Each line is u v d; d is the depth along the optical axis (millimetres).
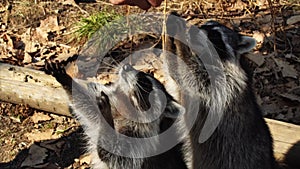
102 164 2000
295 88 2420
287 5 2793
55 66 2000
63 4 2787
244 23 2713
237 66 2062
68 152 2207
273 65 2506
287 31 2670
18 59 2527
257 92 2412
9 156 2191
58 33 2650
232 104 2020
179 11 2752
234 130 2004
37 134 2252
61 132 2256
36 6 2764
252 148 1996
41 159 2180
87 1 2805
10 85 2291
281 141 2170
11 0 2791
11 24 2691
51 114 2309
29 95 2285
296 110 2340
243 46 2082
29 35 2635
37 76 2295
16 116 2299
